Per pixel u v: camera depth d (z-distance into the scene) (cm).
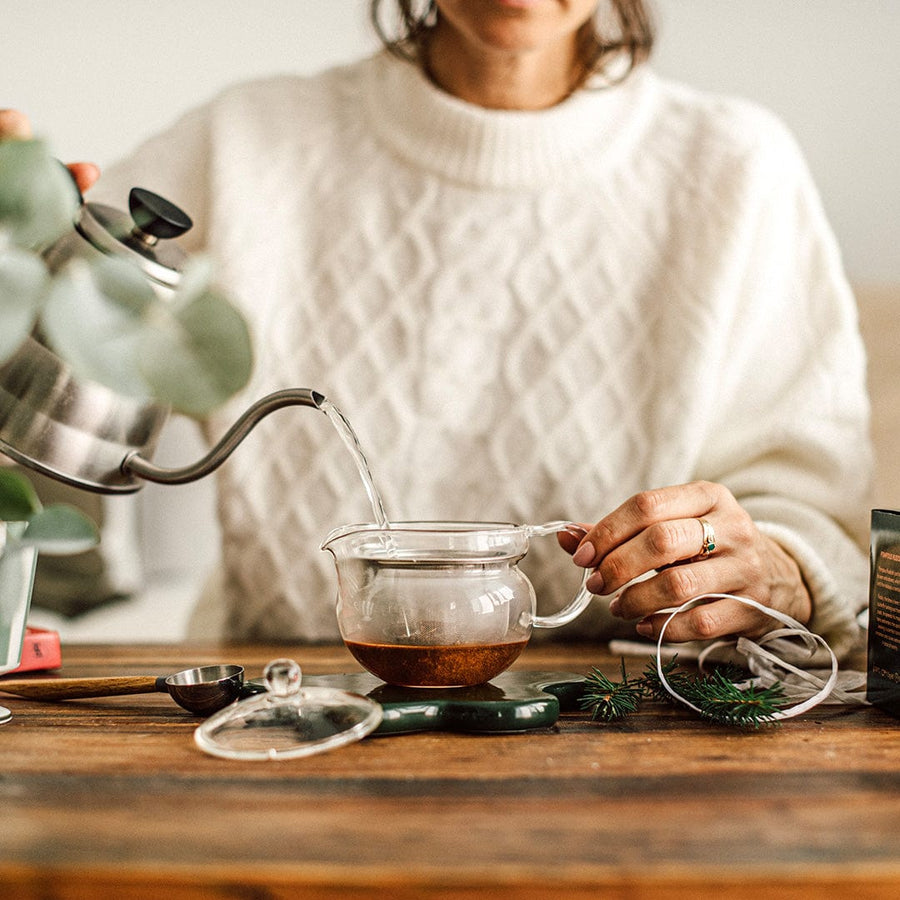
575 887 41
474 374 122
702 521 79
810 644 80
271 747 58
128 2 254
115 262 46
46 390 64
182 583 254
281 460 124
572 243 122
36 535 67
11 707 71
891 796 51
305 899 41
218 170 125
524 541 72
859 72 182
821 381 117
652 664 78
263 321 124
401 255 124
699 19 186
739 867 42
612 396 121
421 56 124
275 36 246
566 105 121
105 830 46
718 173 121
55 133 264
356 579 68
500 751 60
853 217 185
